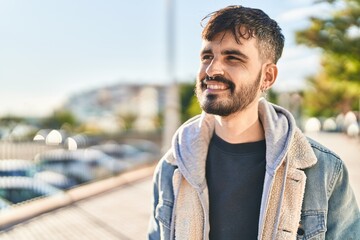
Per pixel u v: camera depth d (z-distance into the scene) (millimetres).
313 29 9227
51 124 49531
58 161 12773
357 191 9078
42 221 7441
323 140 30781
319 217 1636
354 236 1718
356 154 19562
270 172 1620
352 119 36188
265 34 1627
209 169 1761
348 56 10102
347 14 8820
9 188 8531
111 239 6543
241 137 1709
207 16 1673
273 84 1702
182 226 1723
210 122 1789
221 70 1602
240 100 1609
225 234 1690
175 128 15797
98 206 8758
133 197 9758
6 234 6672
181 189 1757
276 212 1624
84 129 38906
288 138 1649
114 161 14742
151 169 14422
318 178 1660
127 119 47000
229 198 1696
